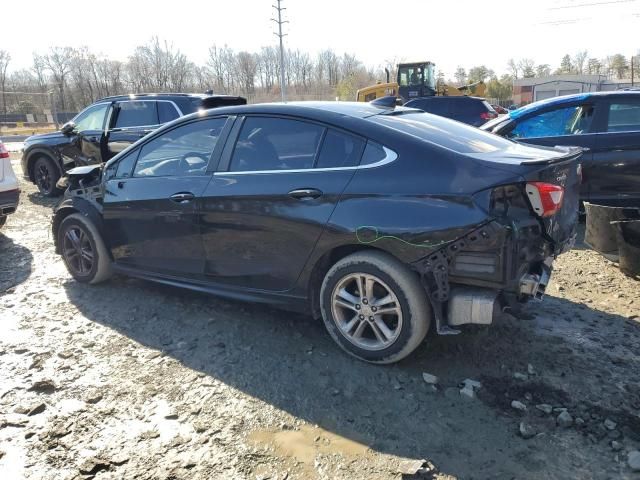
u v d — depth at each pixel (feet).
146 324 13.47
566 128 21.95
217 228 12.80
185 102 27.55
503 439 8.89
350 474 8.16
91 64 202.59
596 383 10.48
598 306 14.32
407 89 75.66
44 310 14.49
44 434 9.17
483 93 82.28
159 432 9.20
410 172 10.46
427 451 8.63
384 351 10.93
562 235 11.35
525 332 12.69
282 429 9.25
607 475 8.05
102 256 15.70
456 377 10.75
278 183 11.78
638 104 20.84
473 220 9.72
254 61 233.96
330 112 11.85
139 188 14.38
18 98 156.04
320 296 11.70
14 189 20.94
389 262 10.55
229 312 14.12
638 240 15.44
